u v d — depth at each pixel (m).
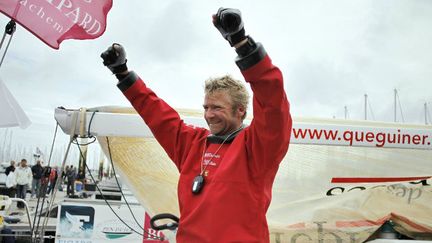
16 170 12.41
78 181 12.58
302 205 3.36
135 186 3.25
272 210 3.32
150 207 3.25
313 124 3.28
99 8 2.72
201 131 1.84
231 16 1.29
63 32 2.70
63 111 3.09
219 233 1.44
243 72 1.36
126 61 1.95
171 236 3.23
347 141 3.31
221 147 1.62
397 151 3.51
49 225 6.16
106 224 5.30
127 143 3.26
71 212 5.29
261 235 1.49
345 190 3.42
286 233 3.24
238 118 1.66
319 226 3.27
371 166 3.47
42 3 2.68
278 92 1.37
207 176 1.58
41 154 14.91
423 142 3.42
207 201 1.49
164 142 1.90
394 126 3.49
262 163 1.48
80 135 3.07
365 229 3.30
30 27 2.67
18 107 2.89
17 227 6.42
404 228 3.37
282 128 1.42
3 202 5.71
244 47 1.34
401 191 3.41
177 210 3.25
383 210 3.35
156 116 1.91
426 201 3.41
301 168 3.42
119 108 3.13
